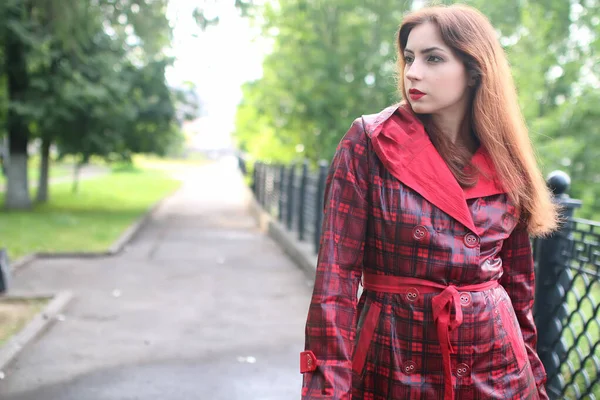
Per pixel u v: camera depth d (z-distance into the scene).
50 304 5.92
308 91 15.08
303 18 15.44
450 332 1.36
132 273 7.76
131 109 14.07
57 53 12.63
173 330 5.24
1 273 6.35
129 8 8.40
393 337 1.39
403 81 1.53
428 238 1.36
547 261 3.00
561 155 10.75
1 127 14.44
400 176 1.38
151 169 44.81
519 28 12.81
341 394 1.30
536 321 3.04
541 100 12.88
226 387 3.95
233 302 6.27
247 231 12.70
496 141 1.43
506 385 1.42
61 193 20.14
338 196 1.42
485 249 1.42
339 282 1.38
